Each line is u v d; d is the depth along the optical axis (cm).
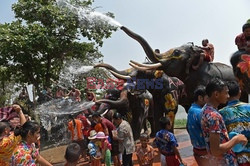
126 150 737
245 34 616
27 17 1620
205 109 358
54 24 1585
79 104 1184
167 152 541
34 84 1694
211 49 1002
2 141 408
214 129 342
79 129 966
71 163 392
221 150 338
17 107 508
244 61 490
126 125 739
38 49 1558
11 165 410
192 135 430
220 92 360
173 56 866
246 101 778
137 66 875
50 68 1748
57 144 1582
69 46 1641
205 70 856
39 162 458
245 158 362
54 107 1431
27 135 418
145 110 1120
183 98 1041
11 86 2109
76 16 1572
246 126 361
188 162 805
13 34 1530
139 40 883
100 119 770
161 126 554
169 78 1020
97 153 694
